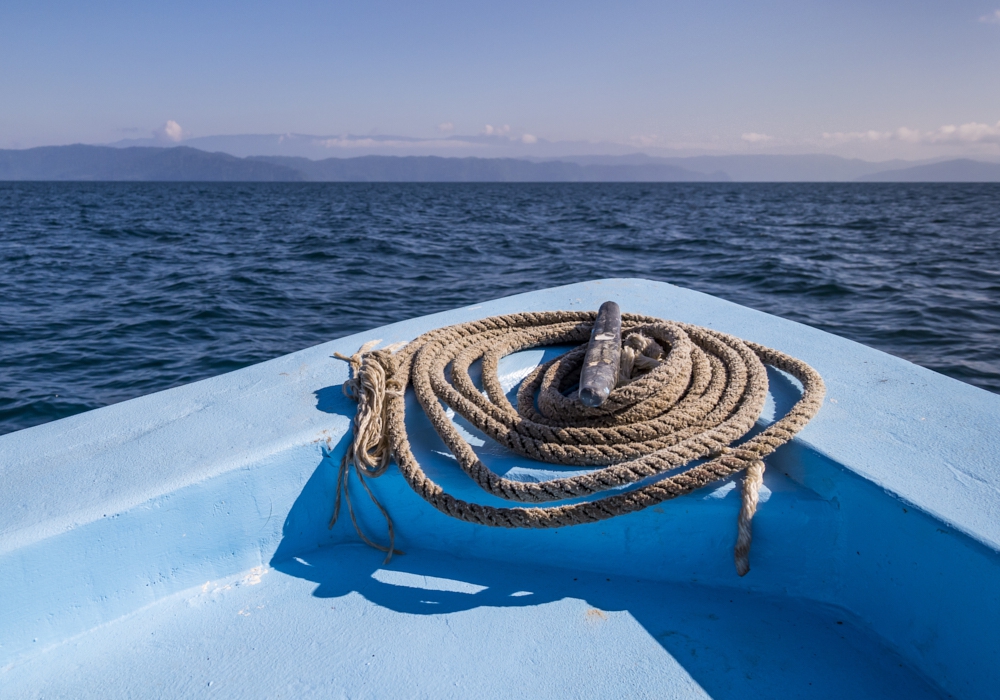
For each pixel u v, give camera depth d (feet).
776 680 4.54
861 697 4.43
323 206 149.69
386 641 4.91
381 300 36.14
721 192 313.32
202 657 4.82
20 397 21.17
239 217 106.63
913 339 26.68
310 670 4.68
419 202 179.32
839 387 6.60
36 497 5.16
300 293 37.50
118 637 5.02
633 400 5.83
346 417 6.26
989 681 4.28
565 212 127.65
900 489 4.73
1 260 49.80
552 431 5.75
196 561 5.52
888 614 4.89
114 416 6.52
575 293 10.18
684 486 5.08
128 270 45.60
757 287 37.91
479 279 42.96
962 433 5.59
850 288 36.73
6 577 4.66
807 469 5.38
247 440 5.88
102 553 5.03
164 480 5.33
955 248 57.00
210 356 25.41
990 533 4.23
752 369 6.55
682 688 4.46
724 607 5.25
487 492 5.38
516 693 4.44
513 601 5.32
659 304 9.53
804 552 5.27
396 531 6.06
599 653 4.76
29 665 4.77
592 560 5.65
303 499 5.93
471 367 7.77
